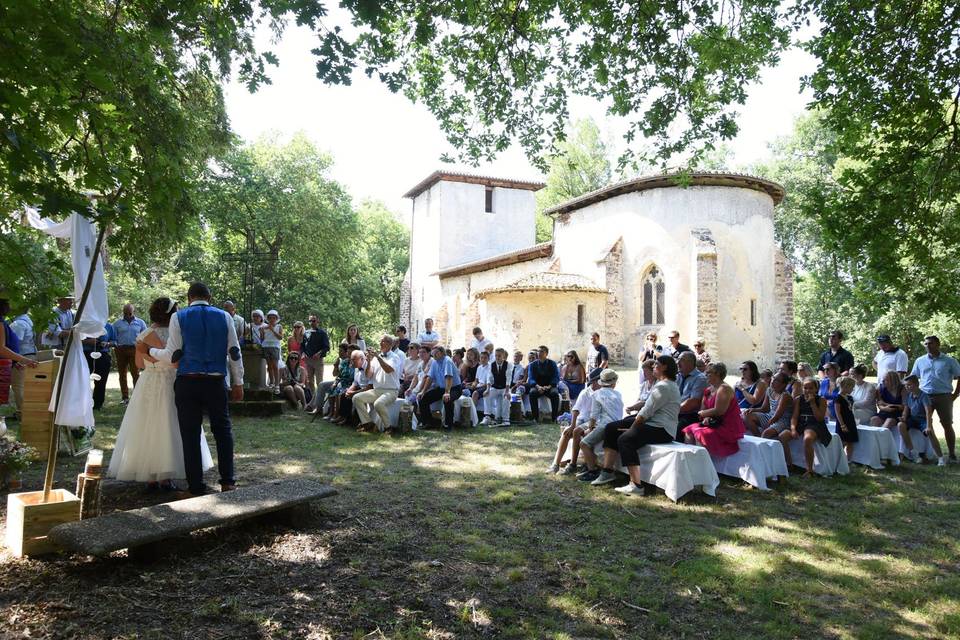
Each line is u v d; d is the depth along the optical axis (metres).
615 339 23.44
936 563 4.59
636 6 7.13
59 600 3.23
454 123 8.41
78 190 3.83
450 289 34.16
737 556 4.59
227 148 11.64
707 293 21.41
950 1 6.07
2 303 6.45
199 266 34.25
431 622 3.30
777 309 24.05
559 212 27.22
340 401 10.03
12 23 3.06
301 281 36.94
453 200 35.34
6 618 3.01
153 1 4.92
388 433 9.32
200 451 5.14
